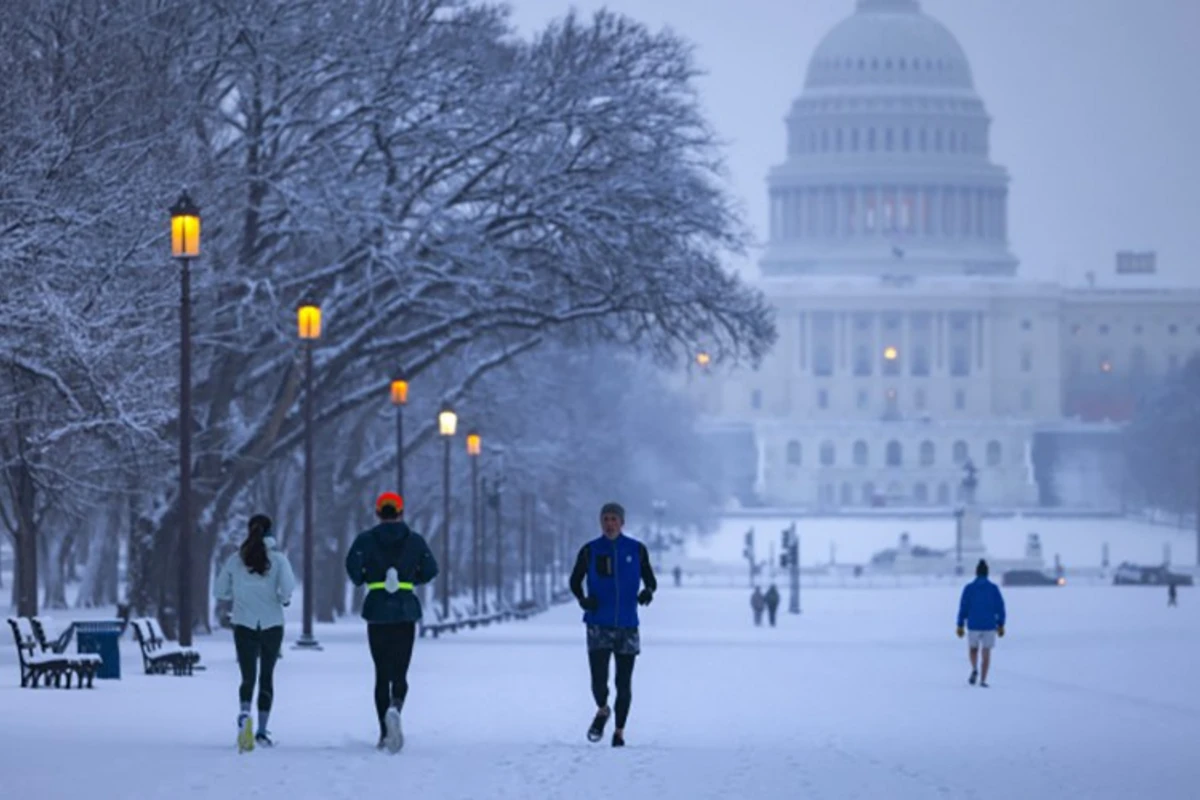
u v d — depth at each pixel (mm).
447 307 152625
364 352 149875
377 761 56719
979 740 69125
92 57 118000
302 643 130500
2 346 106000
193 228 92562
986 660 104938
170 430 137250
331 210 143125
